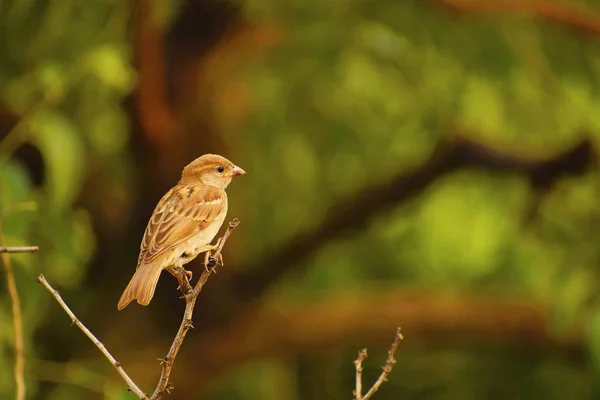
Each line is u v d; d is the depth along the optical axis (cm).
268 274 1454
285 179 1527
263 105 1473
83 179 1324
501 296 1525
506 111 1485
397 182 1454
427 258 1619
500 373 1590
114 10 1264
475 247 1594
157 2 1250
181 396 1429
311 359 1659
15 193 984
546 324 1495
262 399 1587
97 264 1416
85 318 1416
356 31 1364
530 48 1423
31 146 1284
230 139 1413
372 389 632
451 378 1603
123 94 1305
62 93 1095
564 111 1504
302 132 1490
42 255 1105
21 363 760
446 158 1452
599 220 1432
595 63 1442
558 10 1385
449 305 1512
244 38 1379
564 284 1330
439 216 1611
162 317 1427
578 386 1529
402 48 1374
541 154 1479
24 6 1264
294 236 1462
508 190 1577
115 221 1412
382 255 1627
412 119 1489
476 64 1410
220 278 1441
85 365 1330
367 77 1460
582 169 1457
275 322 1460
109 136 1386
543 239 1495
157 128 1330
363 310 1501
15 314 768
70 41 1292
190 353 1433
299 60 1405
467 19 1393
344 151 1495
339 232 1462
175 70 1330
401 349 1568
